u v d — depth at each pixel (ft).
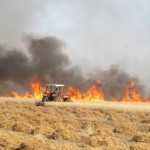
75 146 61.31
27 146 56.90
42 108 155.63
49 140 66.49
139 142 69.56
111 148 60.18
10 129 81.10
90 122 98.78
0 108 150.30
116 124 100.42
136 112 142.00
